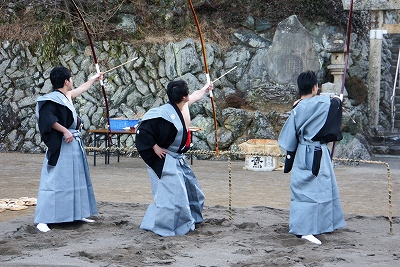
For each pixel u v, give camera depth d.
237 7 14.73
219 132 12.98
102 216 6.35
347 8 13.62
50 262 4.48
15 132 14.45
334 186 5.40
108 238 5.36
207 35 14.43
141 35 14.55
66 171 5.79
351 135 12.92
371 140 13.84
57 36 14.55
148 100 13.78
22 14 15.26
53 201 5.72
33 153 14.03
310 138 5.25
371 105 14.09
